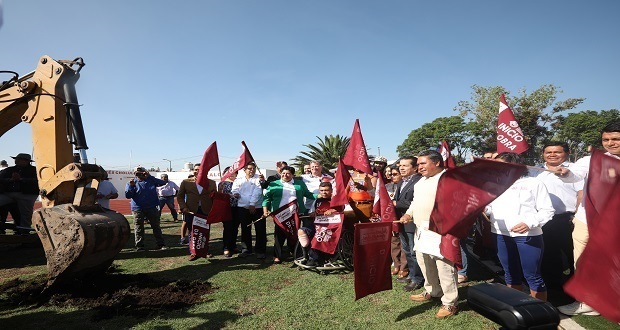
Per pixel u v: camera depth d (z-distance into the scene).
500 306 1.45
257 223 6.61
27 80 5.35
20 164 7.84
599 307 1.43
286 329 3.47
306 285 4.88
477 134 32.34
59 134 5.33
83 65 5.49
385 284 3.87
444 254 3.53
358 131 6.25
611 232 1.47
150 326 3.54
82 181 5.07
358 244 3.63
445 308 3.69
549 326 1.37
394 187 6.36
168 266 6.04
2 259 6.71
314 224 5.73
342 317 3.75
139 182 7.35
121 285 4.85
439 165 3.81
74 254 4.29
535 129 29.16
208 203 7.14
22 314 3.86
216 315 3.83
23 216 7.70
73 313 3.88
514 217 3.59
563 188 4.46
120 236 4.91
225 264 6.18
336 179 5.47
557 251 4.52
